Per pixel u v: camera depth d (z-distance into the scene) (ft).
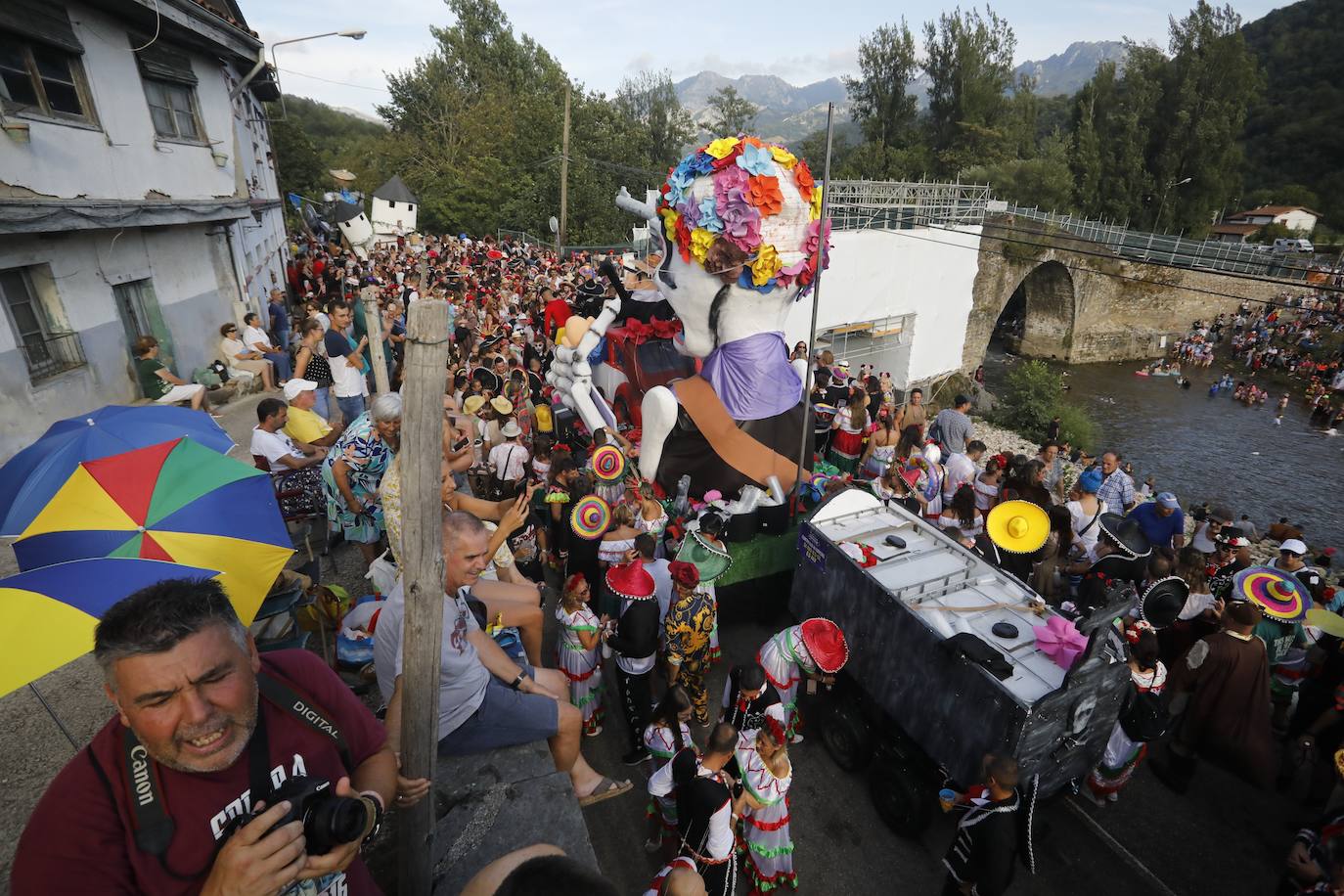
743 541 22.49
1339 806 13.75
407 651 7.86
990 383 126.41
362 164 208.44
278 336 48.75
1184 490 82.28
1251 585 19.13
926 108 180.65
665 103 200.34
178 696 4.96
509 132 164.96
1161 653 20.77
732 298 24.53
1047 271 127.13
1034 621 16.52
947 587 17.74
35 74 28.60
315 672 6.85
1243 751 16.97
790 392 25.30
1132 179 164.86
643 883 15.47
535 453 27.76
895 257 81.87
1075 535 25.13
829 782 18.17
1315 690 18.60
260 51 47.67
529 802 11.43
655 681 21.17
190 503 11.21
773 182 23.03
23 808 13.10
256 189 60.08
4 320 27.04
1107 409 113.50
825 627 17.01
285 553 11.62
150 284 37.04
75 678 16.79
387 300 53.78
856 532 20.54
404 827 8.63
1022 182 153.28
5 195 26.61
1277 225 185.78
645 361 30.53
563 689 14.21
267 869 4.94
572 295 51.98
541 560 25.52
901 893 15.37
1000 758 12.67
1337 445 97.35
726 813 12.62
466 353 49.29
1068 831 16.94
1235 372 132.26
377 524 20.27
